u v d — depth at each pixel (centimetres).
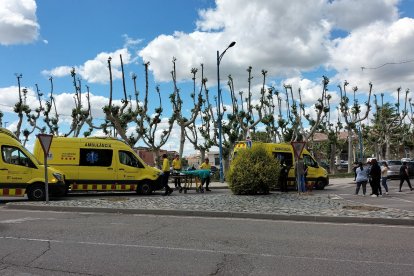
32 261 679
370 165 2098
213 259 695
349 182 3083
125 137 3484
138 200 1614
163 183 2047
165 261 681
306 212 1227
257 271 620
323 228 1022
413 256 714
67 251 752
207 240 860
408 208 1358
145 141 3788
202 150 4241
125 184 1997
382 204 1505
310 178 2383
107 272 615
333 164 4594
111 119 3416
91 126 4025
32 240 852
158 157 3872
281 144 2384
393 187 2527
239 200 1598
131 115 3653
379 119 5706
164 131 3962
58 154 1941
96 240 855
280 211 1251
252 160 1914
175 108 3819
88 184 1953
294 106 4447
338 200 1620
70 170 1939
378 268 634
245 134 4106
